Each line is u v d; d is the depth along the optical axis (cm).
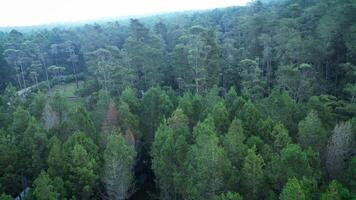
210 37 7219
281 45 7112
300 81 5747
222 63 7675
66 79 11488
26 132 4400
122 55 8319
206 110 4719
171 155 3756
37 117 5778
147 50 7888
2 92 9256
